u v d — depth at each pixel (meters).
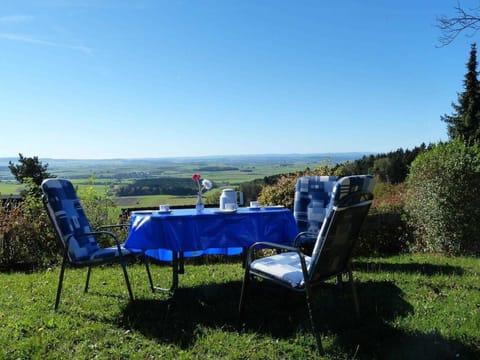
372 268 5.00
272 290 4.04
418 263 5.29
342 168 7.90
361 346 2.79
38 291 4.13
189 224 3.65
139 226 3.63
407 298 3.75
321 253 2.77
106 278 4.66
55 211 3.49
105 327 3.12
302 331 3.02
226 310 3.48
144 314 3.41
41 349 2.74
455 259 5.64
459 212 6.07
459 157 6.11
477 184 6.03
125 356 2.69
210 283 4.35
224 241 3.76
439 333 2.95
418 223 6.56
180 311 3.46
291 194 6.45
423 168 6.46
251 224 3.89
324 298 3.75
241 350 2.76
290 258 3.38
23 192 6.56
